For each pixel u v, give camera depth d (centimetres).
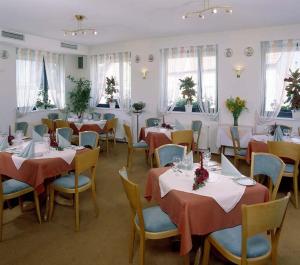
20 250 275
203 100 671
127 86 780
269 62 598
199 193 227
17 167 323
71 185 317
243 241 186
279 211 186
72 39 719
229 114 648
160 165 338
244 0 411
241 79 627
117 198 402
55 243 288
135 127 778
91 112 843
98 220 337
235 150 524
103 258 262
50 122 657
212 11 414
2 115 645
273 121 604
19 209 362
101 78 821
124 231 312
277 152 387
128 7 444
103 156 646
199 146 671
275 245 204
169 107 719
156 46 720
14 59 665
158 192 262
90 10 461
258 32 600
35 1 415
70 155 344
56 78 793
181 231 213
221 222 225
